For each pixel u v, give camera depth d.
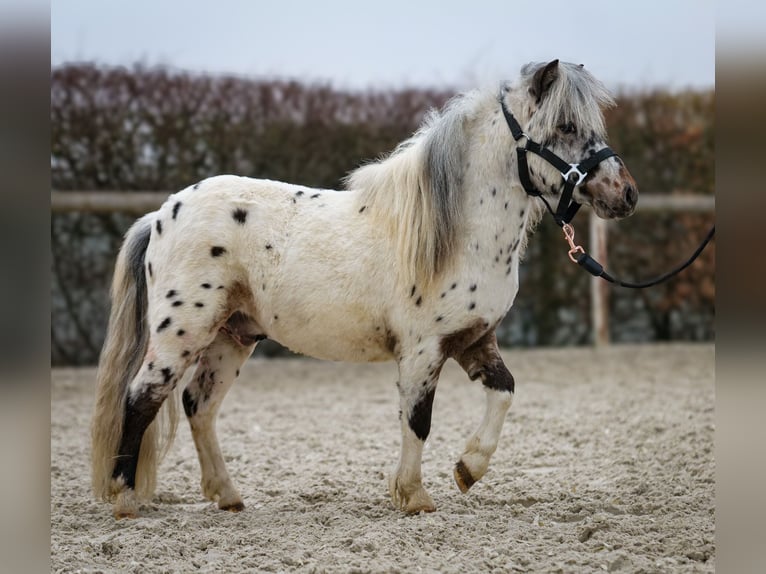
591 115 6.00
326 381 13.30
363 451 8.80
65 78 13.98
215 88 14.60
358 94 15.12
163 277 6.51
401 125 15.15
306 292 6.34
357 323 6.34
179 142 14.45
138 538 5.97
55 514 6.68
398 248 6.16
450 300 6.13
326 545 5.69
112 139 14.16
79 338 14.21
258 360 15.05
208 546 5.85
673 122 16.47
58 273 13.98
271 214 6.52
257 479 7.73
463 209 6.20
